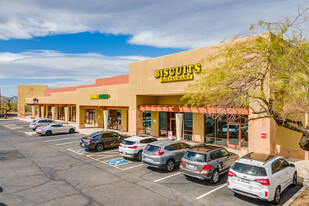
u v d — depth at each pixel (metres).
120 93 23.38
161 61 18.81
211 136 18.91
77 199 8.25
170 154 11.72
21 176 10.81
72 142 20.56
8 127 33.72
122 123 27.86
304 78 7.57
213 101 10.87
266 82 8.78
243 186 7.84
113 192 8.94
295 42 8.77
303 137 8.58
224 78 9.45
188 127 20.77
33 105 51.06
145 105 20.62
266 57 8.94
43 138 22.95
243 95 8.94
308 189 9.30
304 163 12.57
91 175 11.06
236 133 17.22
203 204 7.93
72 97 34.34
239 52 10.15
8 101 65.44
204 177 9.41
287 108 8.82
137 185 9.73
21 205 7.71
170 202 8.06
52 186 9.54
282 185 8.40
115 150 17.03
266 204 7.95
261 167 7.72
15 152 16.27
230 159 11.15
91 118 35.94
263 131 12.56
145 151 11.95
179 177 10.84
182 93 17.30
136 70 21.22
